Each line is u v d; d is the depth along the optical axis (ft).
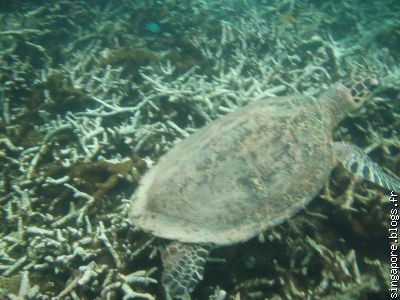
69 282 3.92
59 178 5.15
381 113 6.22
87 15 9.50
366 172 4.47
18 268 4.15
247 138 3.93
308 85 6.84
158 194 3.83
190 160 3.87
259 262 4.07
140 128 5.73
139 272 3.91
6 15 9.33
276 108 4.36
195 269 3.68
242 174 3.77
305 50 8.43
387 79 7.12
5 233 4.68
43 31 8.51
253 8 11.64
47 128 5.91
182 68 7.33
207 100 5.97
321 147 4.29
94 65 7.54
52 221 4.59
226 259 4.08
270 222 3.75
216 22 9.68
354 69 7.30
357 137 5.86
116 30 8.73
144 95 6.45
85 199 4.77
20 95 6.68
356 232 4.27
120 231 4.35
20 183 5.00
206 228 3.64
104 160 5.06
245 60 7.45
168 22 9.37
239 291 3.90
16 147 5.56
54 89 6.59
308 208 4.47
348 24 10.94
